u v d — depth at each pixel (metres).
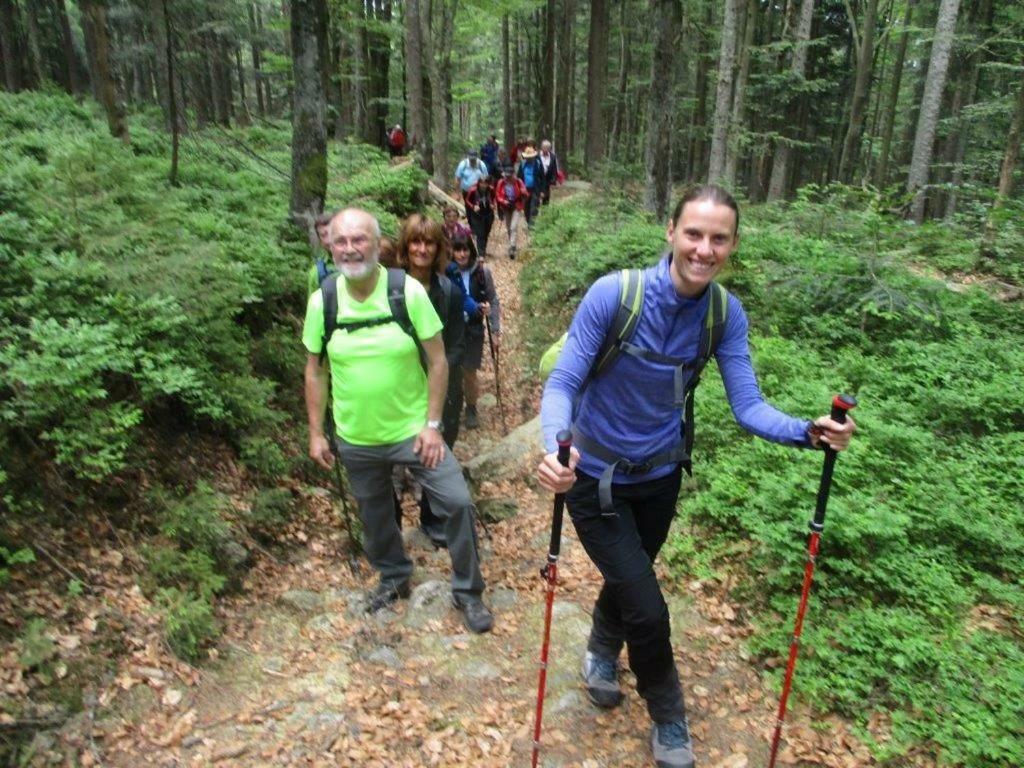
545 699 3.28
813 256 8.21
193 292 5.03
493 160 18.11
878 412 5.20
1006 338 7.03
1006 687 2.96
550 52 26.25
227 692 3.26
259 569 4.21
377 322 3.52
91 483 3.91
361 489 3.80
